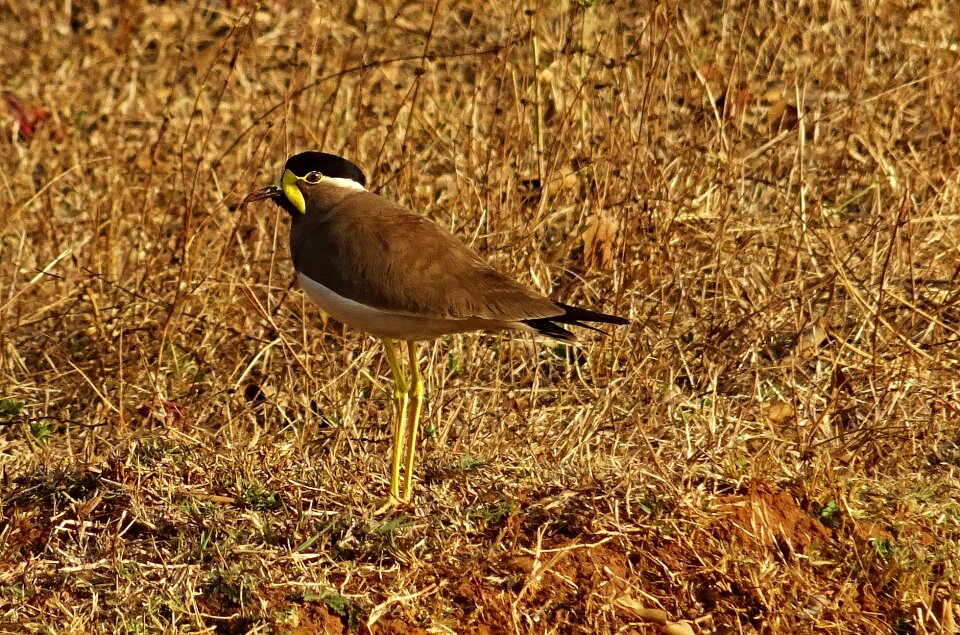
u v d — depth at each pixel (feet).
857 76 47.67
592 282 40.60
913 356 37.24
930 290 40.14
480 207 41.50
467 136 44.14
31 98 54.39
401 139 48.08
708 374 37.14
